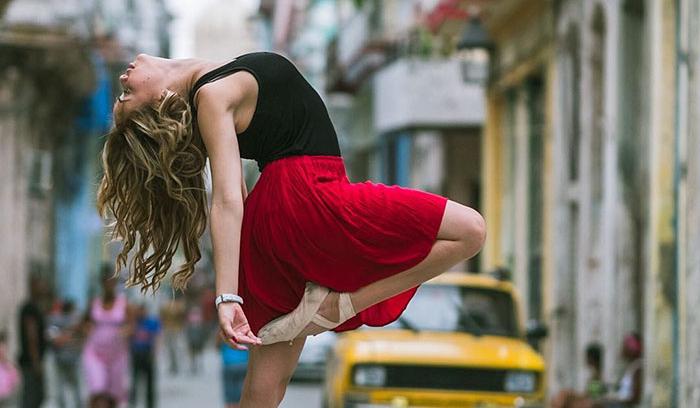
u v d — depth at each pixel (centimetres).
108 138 538
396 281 513
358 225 509
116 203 541
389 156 4644
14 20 3092
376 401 1703
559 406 1638
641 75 2045
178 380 3859
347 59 4647
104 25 5672
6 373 1875
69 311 2328
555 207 2494
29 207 3584
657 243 1788
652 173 1798
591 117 2281
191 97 524
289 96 523
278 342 544
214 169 512
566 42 2456
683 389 1639
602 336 2155
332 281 513
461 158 3947
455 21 3297
